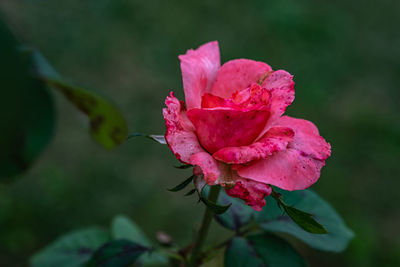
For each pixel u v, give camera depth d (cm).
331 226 46
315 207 46
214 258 46
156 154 136
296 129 40
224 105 38
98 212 114
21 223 105
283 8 221
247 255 43
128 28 192
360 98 180
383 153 153
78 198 116
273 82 40
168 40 191
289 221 46
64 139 132
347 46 214
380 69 202
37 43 166
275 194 37
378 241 120
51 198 113
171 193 123
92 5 198
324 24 222
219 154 37
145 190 123
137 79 165
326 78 189
